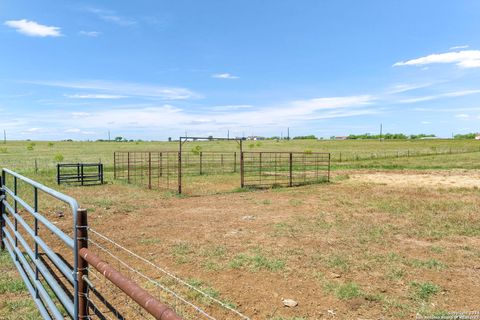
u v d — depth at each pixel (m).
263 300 4.91
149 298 1.87
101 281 5.34
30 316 4.27
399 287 5.38
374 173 25.34
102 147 79.44
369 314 4.53
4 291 5.00
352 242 7.73
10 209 5.86
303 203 12.96
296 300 4.93
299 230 8.79
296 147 73.19
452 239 8.02
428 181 20.27
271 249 7.20
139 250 7.18
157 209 11.84
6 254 6.32
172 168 29.05
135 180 20.08
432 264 6.32
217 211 11.49
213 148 67.88
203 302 4.82
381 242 7.71
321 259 6.58
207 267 6.20
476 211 11.07
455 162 34.25
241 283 5.51
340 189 17.05
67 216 10.28
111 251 7.11
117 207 11.92
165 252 7.06
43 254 6.60
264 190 16.83
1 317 4.24
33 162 33.34
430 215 10.52
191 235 8.38
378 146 78.81
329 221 9.84
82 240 2.81
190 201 13.55
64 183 18.38
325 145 85.19
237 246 7.45
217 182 20.11
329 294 5.12
